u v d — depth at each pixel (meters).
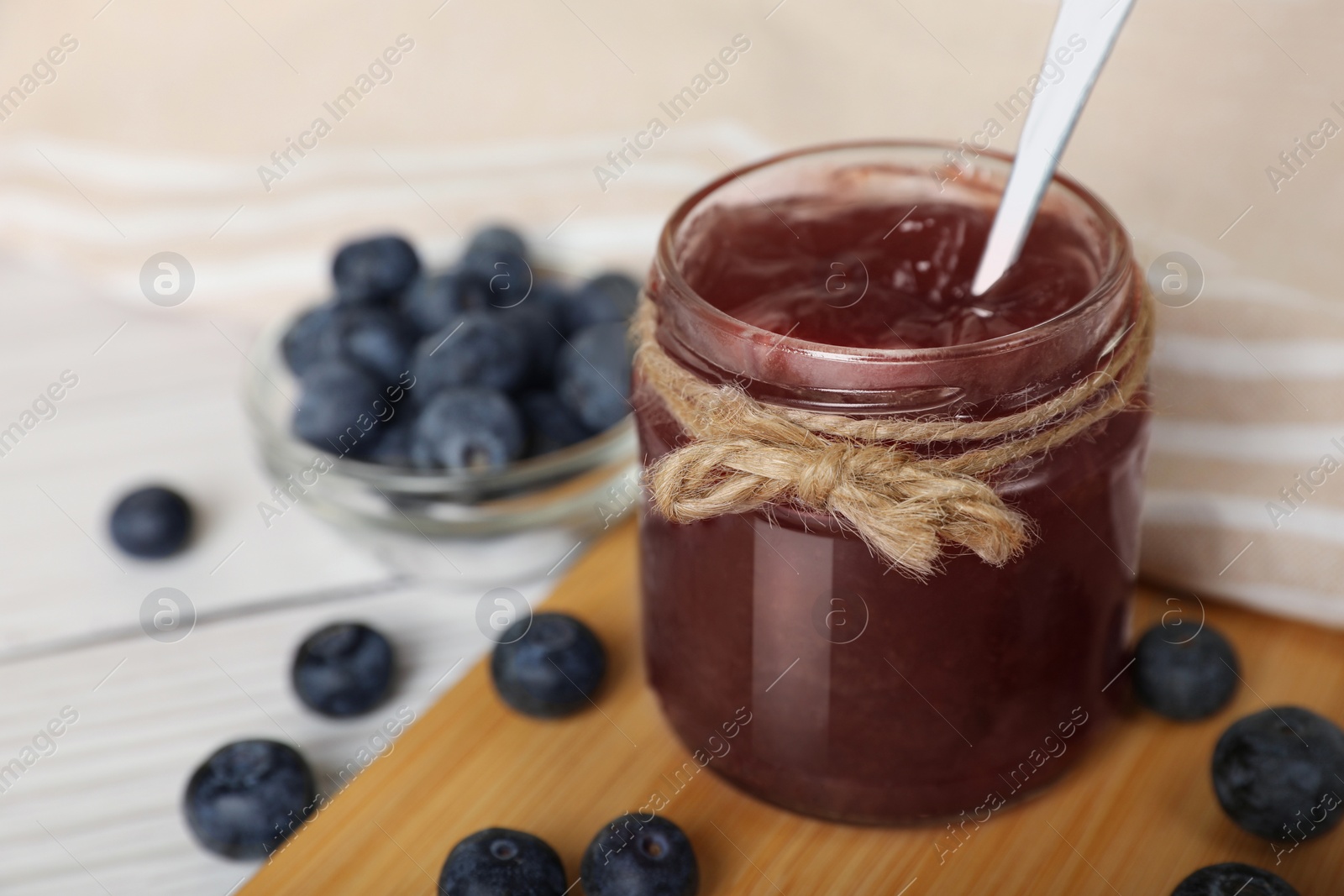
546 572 0.36
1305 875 0.29
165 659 0.35
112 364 0.42
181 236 0.43
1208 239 0.33
